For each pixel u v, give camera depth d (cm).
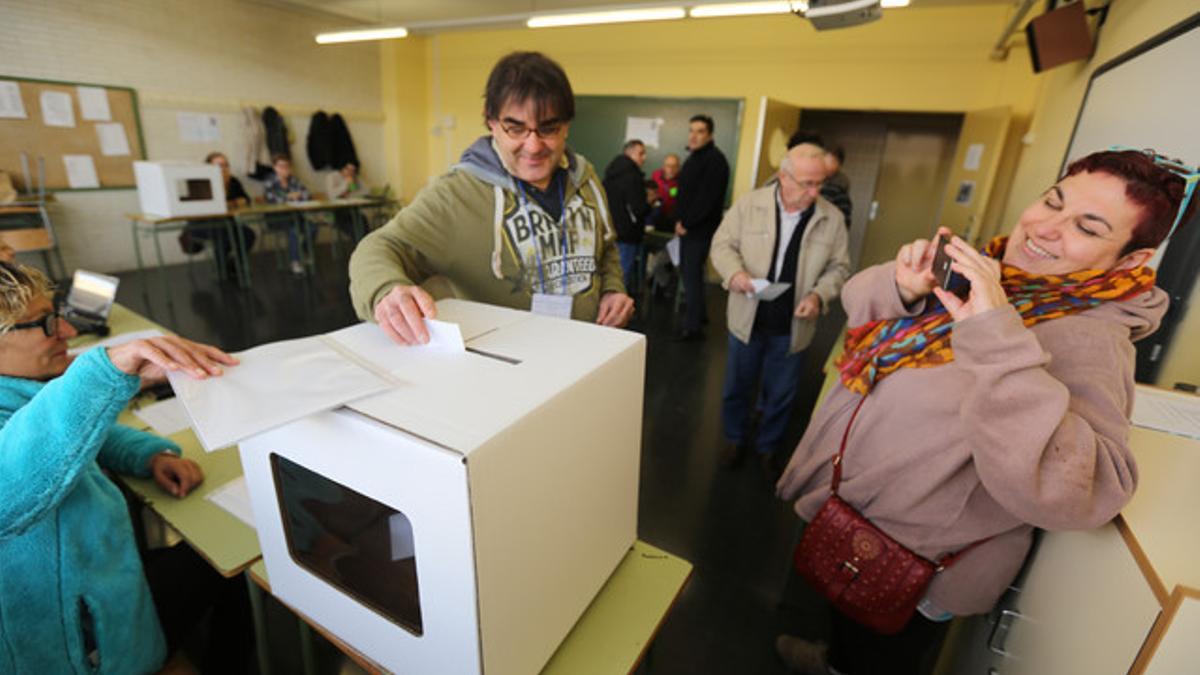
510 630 57
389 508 56
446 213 105
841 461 103
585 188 124
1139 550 63
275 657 142
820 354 381
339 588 66
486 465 46
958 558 90
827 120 581
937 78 465
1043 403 67
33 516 70
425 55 717
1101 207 72
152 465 110
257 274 523
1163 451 86
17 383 84
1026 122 439
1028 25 296
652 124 582
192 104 529
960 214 454
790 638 145
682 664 146
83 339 175
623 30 576
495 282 114
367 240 96
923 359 90
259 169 583
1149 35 198
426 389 57
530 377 60
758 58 525
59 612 82
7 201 420
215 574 118
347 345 71
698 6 357
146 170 427
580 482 64
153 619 95
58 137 455
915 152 563
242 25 552
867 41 481
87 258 486
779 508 209
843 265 204
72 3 446
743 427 231
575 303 121
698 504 210
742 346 213
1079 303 75
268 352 67
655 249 518
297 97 614
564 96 99
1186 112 150
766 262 203
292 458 60
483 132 701
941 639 126
